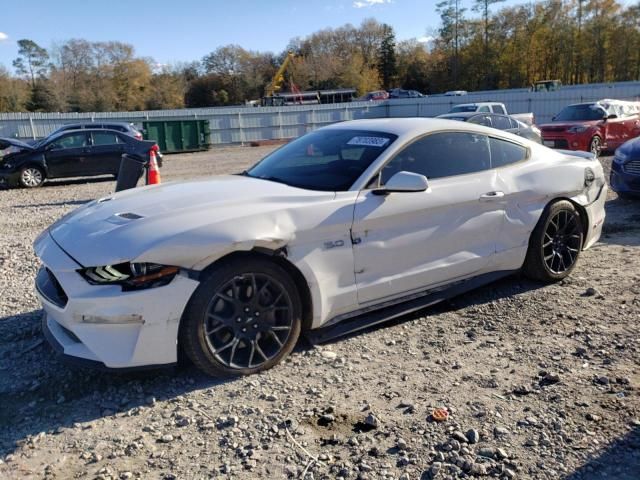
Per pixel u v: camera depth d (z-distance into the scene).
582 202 5.00
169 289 3.07
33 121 28.23
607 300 4.47
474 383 3.26
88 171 14.95
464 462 2.53
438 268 4.11
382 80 100.69
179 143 27.20
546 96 32.88
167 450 2.71
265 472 2.52
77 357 3.11
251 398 3.15
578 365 3.42
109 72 85.06
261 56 96.25
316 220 3.49
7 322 4.36
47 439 2.82
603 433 2.71
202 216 3.28
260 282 3.36
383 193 3.77
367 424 2.87
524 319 4.17
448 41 88.69
